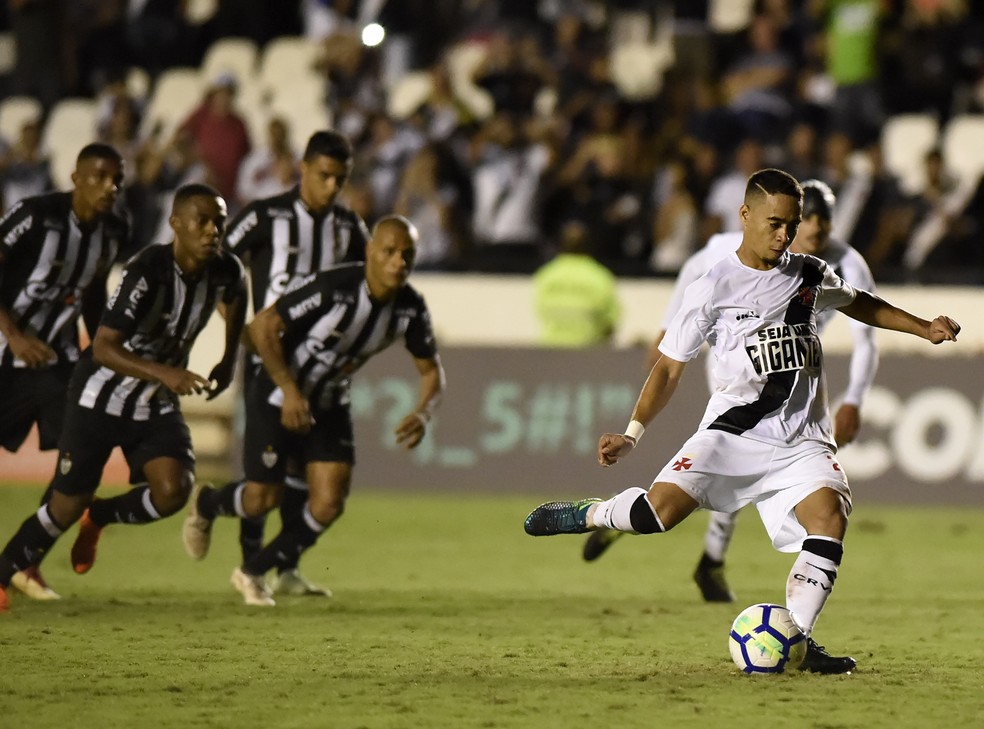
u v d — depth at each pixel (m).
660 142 55.22
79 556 26.27
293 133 58.16
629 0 67.44
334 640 22.19
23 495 45.81
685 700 17.59
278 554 26.30
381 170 54.19
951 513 44.84
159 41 63.00
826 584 19.38
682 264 51.44
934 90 59.94
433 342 26.00
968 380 45.78
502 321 51.41
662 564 34.25
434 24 63.88
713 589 27.56
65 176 59.69
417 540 37.84
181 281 24.20
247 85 61.69
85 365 24.70
